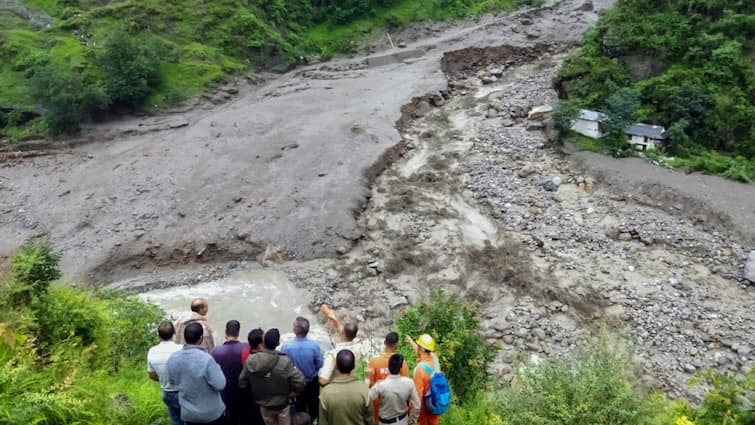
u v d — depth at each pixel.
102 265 31.78
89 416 9.25
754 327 23.34
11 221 35.78
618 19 42.41
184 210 35.22
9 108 47.94
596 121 38.34
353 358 8.93
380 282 29.27
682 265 27.58
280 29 62.53
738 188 32.34
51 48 52.44
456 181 37.19
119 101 49.88
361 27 65.50
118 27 52.75
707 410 9.82
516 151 39.50
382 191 36.69
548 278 27.27
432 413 10.22
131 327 16.72
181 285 30.47
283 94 52.62
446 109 48.50
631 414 9.89
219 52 56.66
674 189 32.22
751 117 35.94
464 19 69.25
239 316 27.56
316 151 39.94
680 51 39.28
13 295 12.52
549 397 10.27
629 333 23.44
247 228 33.50
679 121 36.62
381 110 46.28
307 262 31.55
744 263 27.22
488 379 15.23
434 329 14.57
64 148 45.66
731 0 38.94
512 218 32.53
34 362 10.34
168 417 10.70
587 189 34.31
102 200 36.75
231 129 44.47
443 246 30.98
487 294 27.14
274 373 9.17
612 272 27.34
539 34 61.78
